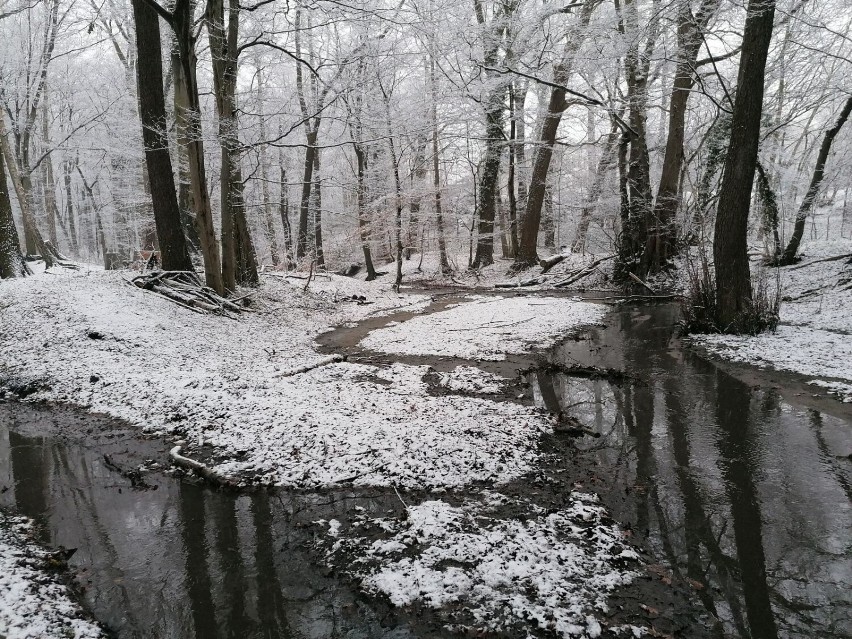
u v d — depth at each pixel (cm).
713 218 1413
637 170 1634
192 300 1126
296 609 289
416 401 612
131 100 1928
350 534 357
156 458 496
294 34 1338
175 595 305
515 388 690
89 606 296
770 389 647
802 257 1497
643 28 1326
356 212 2577
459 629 266
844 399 589
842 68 1442
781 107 1573
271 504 405
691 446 497
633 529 356
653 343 948
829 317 973
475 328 1123
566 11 1555
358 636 267
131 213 2578
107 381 691
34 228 1525
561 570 307
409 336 1073
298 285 1733
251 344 976
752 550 333
